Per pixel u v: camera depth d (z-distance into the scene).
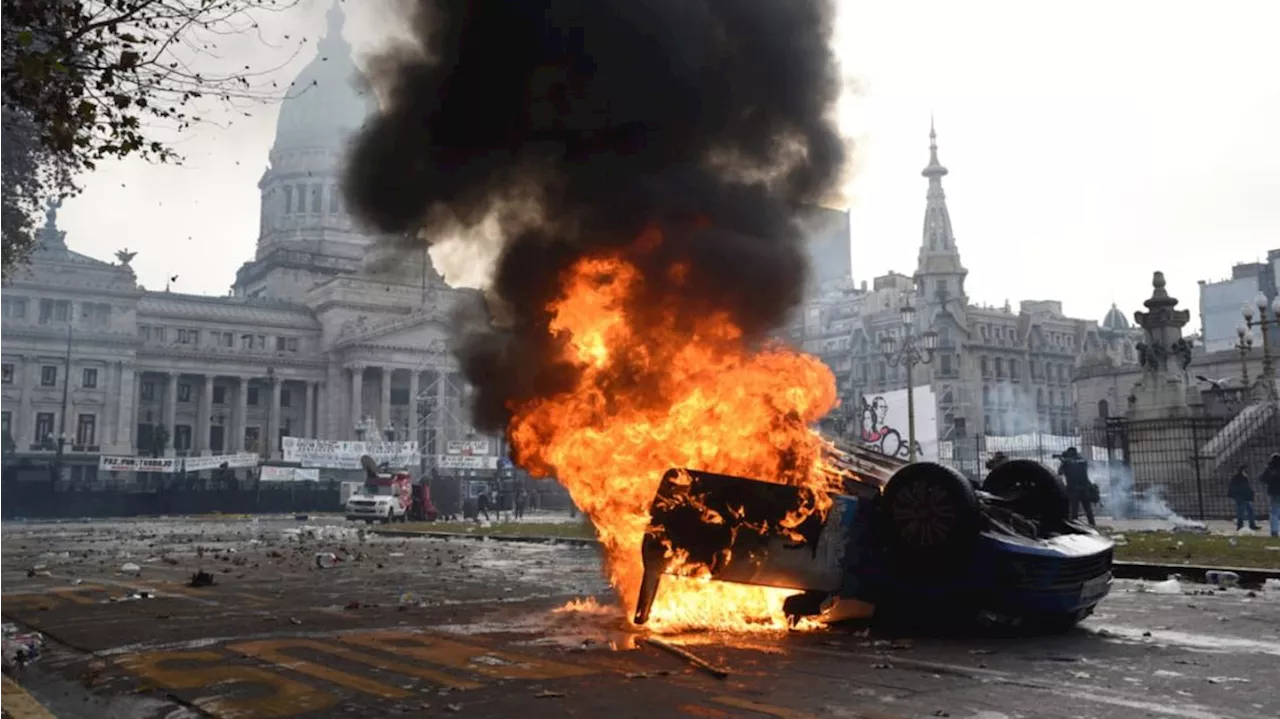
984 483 9.01
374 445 64.75
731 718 4.97
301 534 28.72
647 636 7.63
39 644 7.57
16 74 9.03
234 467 62.53
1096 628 8.07
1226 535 20.31
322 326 108.88
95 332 92.75
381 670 6.38
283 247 120.50
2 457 72.62
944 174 101.50
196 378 103.38
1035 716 4.99
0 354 87.88
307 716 5.16
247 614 9.49
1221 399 34.56
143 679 6.23
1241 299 87.75
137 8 8.96
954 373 93.50
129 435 93.62
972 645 7.18
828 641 7.34
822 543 7.70
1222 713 5.06
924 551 7.41
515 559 17.56
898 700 5.35
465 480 58.62
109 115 9.27
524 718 5.01
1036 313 109.00
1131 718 4.95
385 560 17.45
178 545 23.23
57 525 40.09
